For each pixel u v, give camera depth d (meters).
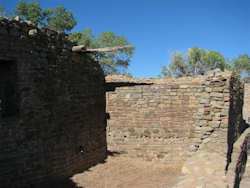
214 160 6.52
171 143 10.02
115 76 13.22
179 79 13.07
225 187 4.91
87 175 7.98
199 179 5.36
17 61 6.28
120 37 24.44
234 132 9.44
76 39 21.00
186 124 9.94
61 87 7.65
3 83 6.52
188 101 9.92
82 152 8.62
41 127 6.91
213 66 28.31
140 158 10.23
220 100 7.29
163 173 8.50
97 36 24.73
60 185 6.97
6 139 6.05
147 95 10.23
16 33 6.23
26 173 6.49
